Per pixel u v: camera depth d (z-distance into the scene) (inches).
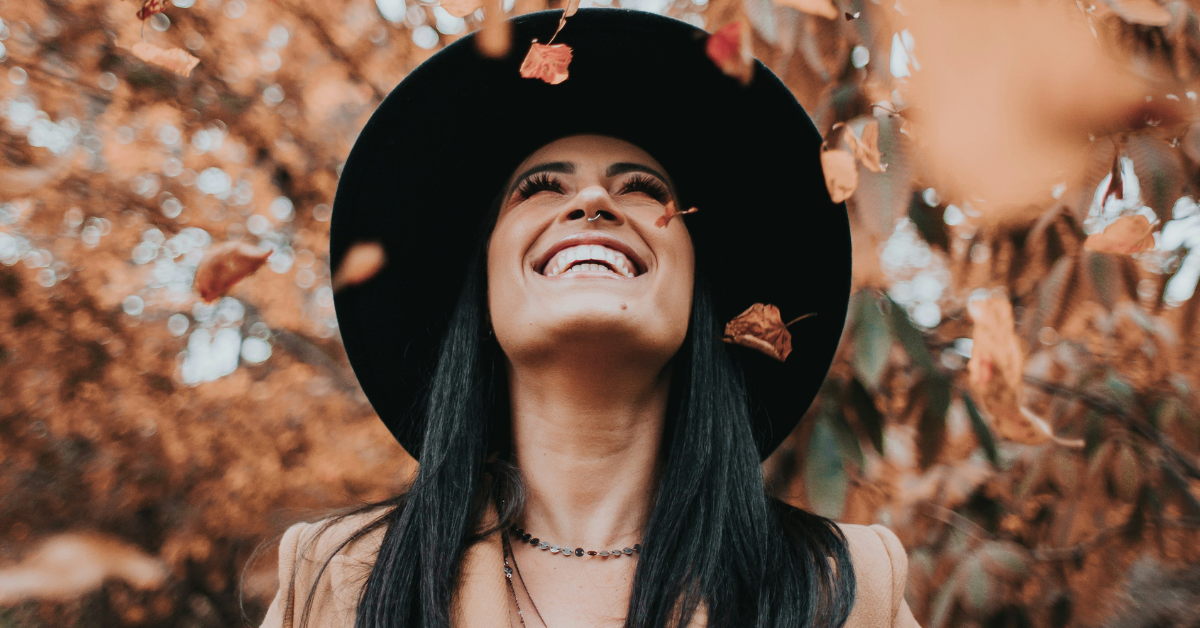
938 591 85.7
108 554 193.8
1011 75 47.7
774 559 46.0
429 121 55.9
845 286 55.4
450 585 43.6
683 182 59.1
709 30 57.4
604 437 48.3
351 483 191.0
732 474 49.3
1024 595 87.7
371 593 44.4
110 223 171.0
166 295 178.2
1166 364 86.0
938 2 47.8
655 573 44.2
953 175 55.1
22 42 164.2
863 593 47.2
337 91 175.2
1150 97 50.4
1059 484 90.7
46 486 201.3
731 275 59.2
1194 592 114.2
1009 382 35.3
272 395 191.5
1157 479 85.4
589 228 48.6
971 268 79.5
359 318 59.2
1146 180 50.0
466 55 53.0
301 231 183.9
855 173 39.5
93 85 167.3
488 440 52.6
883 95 55.9
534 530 47.8
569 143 54.2
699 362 52.1
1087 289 62.5
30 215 164.7
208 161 174.2
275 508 195.2
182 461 190.7
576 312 44.7
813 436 67.8
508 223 50.9
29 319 173.0
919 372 71.6
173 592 214.2
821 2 42.2
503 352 53.6
